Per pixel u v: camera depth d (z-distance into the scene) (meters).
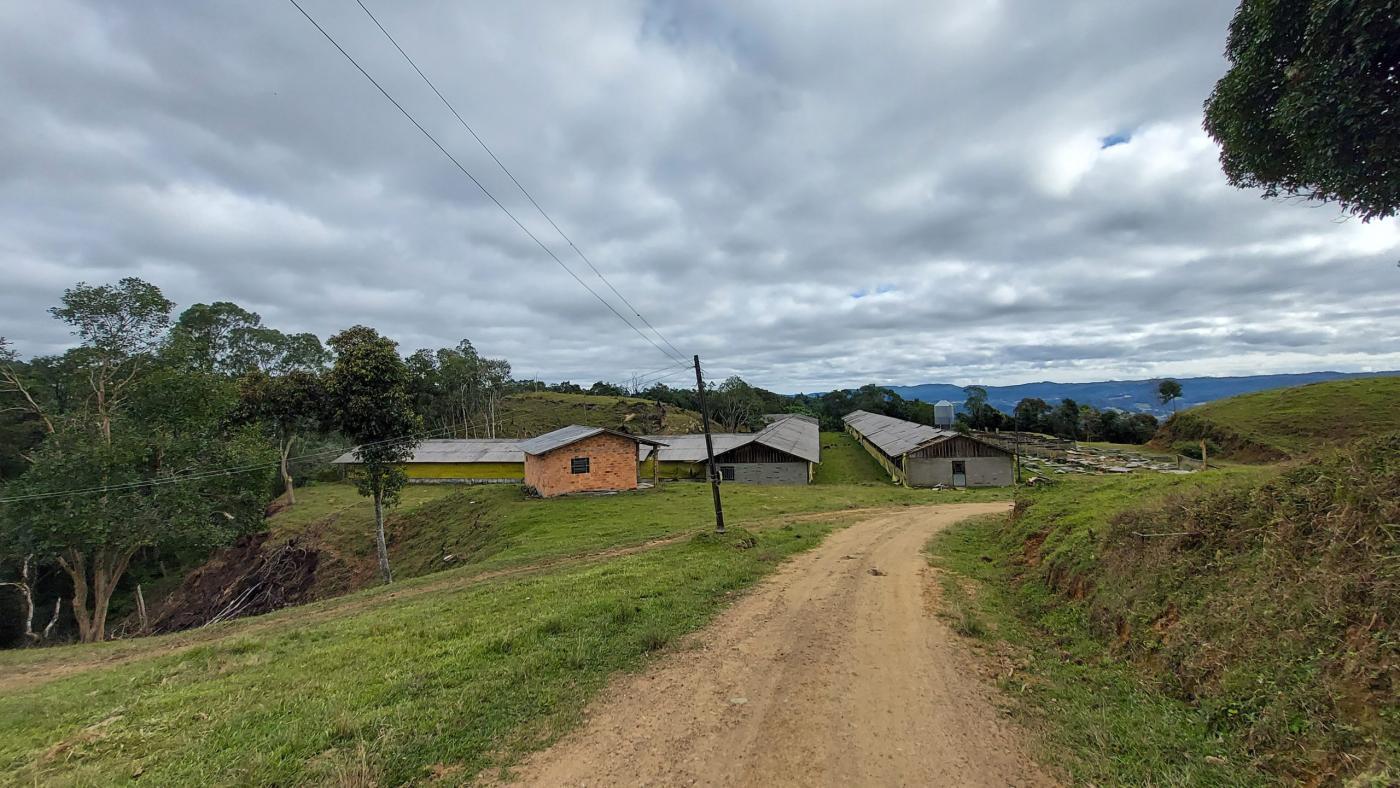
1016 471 41.81
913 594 11.84
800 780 4.96
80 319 27.66
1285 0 6.82
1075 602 9.91
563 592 12.04
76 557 25.61
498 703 6.46
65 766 5.54
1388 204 6.67
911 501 30.97
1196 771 4.79
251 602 34.03
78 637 33.06
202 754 5.48
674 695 6.76
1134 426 72.31
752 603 11.15
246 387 30.61
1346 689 4.77
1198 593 7.36
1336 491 6.88
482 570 18.28
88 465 24.47
